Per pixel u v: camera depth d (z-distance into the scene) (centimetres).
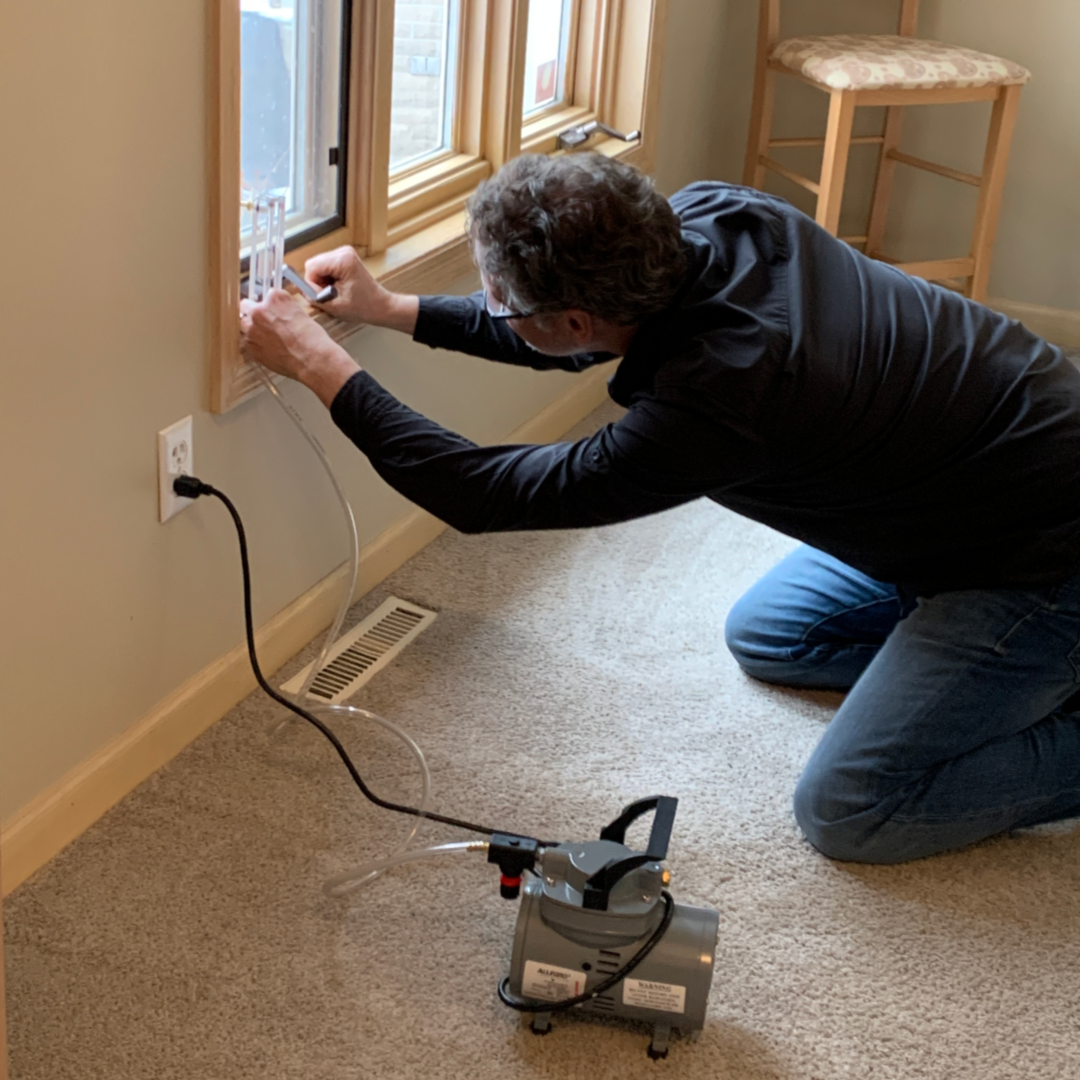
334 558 201
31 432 129
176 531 159
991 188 306
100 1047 129
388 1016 137
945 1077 137
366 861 157
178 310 146
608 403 297
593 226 119
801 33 334
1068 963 153
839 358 134
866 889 162
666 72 288
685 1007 131
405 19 197
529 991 133
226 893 150
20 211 119
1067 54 313
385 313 167
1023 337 153
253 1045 132
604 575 226
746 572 232
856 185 346
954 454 145
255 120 165
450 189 214
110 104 126
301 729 179
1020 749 161
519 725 185
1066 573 150
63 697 147
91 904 146
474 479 138
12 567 133
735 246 136
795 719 193
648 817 169
